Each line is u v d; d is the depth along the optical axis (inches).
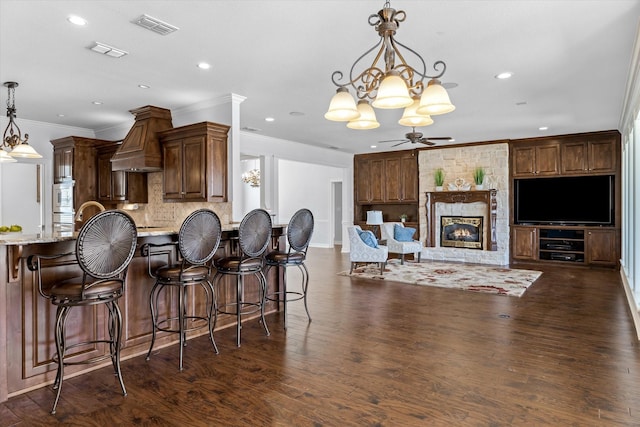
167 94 198.4
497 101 211.0
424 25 124.2
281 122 266.8
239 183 208.1
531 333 147.9
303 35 131.1
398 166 393.7
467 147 351.6
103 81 177.9
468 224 349.7
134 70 164.2
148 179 249.3
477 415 89.8
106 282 102.5
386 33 94.7
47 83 180.2
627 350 129.7
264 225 147.3
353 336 145.7
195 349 133.2
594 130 292.4
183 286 129.3
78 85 183.6
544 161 319.3
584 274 274.5
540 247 323.3
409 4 111.3
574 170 307.4
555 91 192.9
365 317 171.0
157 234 131.0
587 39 134.3
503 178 333.1
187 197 203.2
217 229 131.0
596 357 123.8
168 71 165.6
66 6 111.9
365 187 415.8
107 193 256.5
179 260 141.3
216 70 164.9
